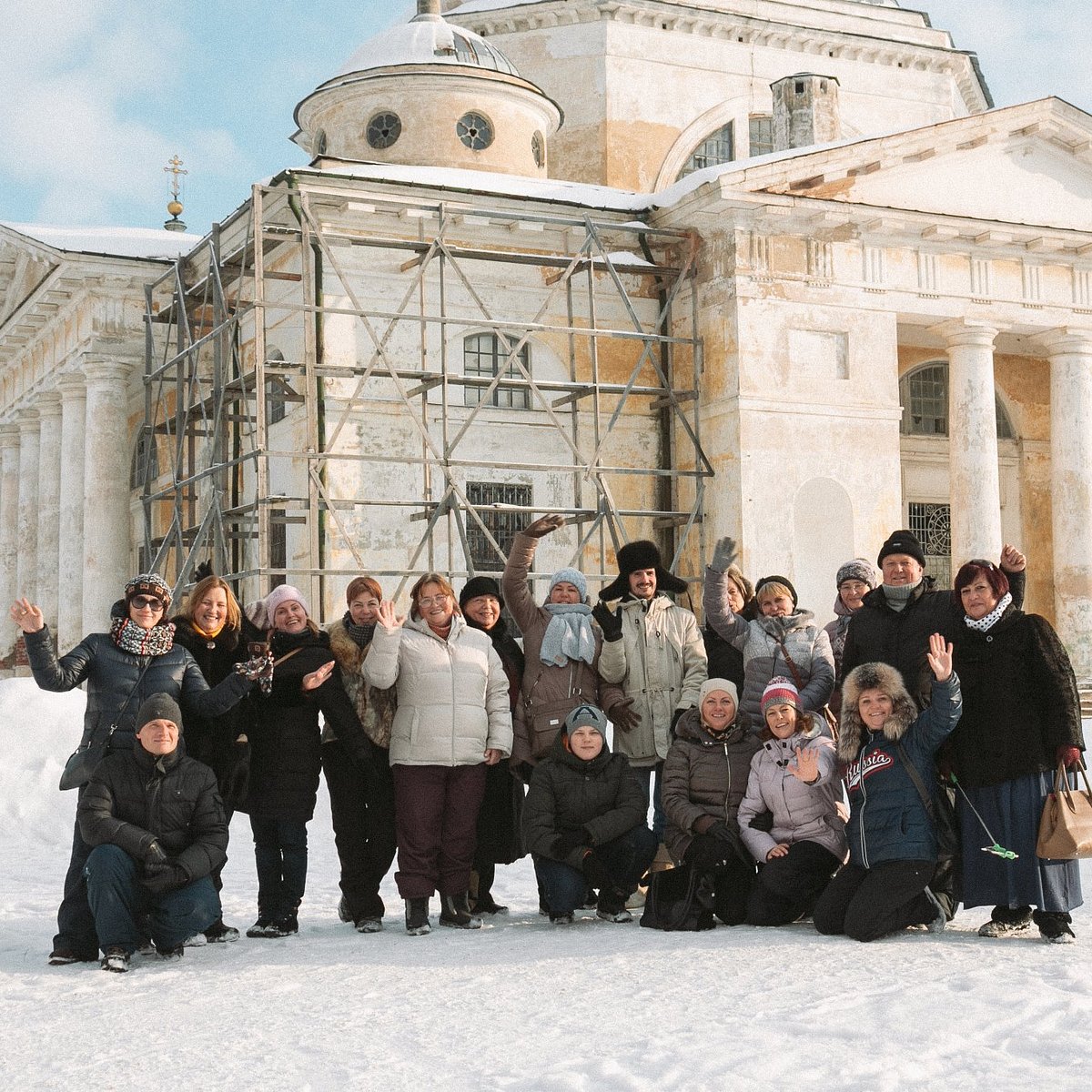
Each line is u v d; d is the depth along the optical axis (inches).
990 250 1102.4
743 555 997.8
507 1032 267.4
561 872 402.0
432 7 1248.2
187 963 354.0
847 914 366.3
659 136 1337.4
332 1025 277.4
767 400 1014.4
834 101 1173.7
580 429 1053.2
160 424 1134.4
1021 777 363.6
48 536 1332.4
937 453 1223.5
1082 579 1125.7
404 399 927.7
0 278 1392.7
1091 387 1141.7
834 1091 227.3
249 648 377.4
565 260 1001.5
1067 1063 242.8
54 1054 261.6
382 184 964.0
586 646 427.5
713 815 406.0
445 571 999.6
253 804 393.1
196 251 1026.1
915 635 393.1
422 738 398.0
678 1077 233.9
